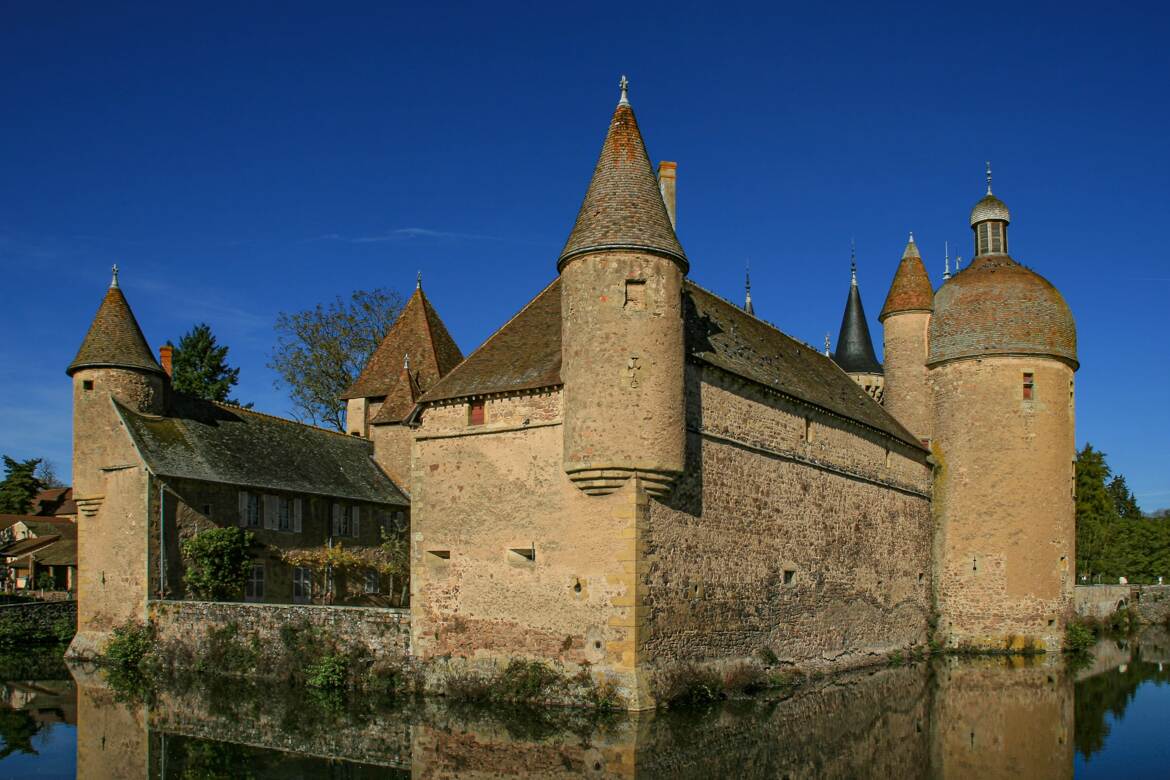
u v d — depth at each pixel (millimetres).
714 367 22359
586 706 19109
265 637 24000
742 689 21797
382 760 15266
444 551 21828
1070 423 34469
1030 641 32531
